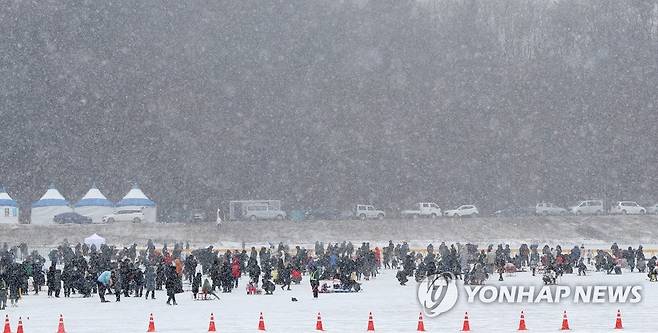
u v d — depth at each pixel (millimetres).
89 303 134875
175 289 131250
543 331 94875
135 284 147125
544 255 197875
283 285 161375
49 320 109625
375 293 151500
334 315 114438
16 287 131750
